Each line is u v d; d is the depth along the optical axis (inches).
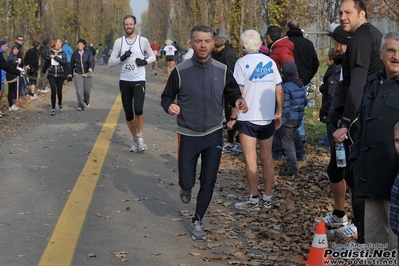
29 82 833.5
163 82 1192.2
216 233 251.0
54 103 649.0
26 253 222.4
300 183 339.9
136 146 428.8
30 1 1211.2
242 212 284.7
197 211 245.8
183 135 246.4
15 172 356.5
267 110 283.0
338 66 275.7
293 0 716.0
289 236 248.8
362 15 222.8
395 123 172.1
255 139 285.7
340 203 257.4
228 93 251.4
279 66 358.9
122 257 221.1
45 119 615.8
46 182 332.2
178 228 258.4
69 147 442.6
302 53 396.5
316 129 513.0
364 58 211.0
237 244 237.9
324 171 368.5
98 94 901.8
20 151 426.0
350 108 210.7
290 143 354.9
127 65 415.5
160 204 295.0
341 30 252.2
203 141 246.1
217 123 247.1
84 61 687.1
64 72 664.4
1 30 1019.9
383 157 174.4
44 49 957.8
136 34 420.5
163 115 645.9
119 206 289.3
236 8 1047.0
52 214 272.1
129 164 386.3
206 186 245.8
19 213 272.2
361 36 212.8
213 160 246.8
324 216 275.9
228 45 439.5
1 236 240.5
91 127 551.5
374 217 183.6
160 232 252.2
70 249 227.5
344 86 225.6
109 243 236.2
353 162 188.4
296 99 349.4
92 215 273.0
